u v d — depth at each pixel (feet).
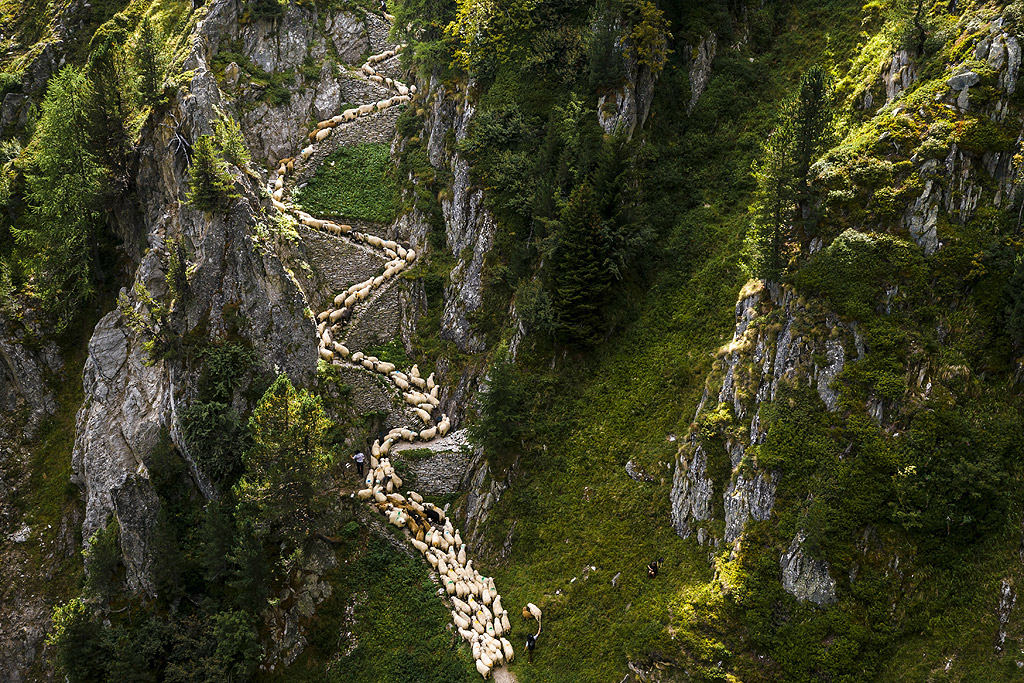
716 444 155.74
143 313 199.11
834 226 155.74
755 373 154.20
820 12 219.20
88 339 230.27
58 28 300.61
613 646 151.64
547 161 199.72
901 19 170.71
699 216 195.52
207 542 172.24
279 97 254.88
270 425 169.07
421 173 232.32
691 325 180.34
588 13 213.66
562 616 160.56
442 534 182.50
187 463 187.93
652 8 202.90
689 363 175.11
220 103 232.94
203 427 185.98
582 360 187.32
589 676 150.61
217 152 208.64
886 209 152.76
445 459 191.93
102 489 192.13
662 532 160.04
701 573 149.59
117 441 194.90
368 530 183.83
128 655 162.61
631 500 166.40
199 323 195.83
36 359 230.68
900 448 140.05
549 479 177.37
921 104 160.04
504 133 210.38
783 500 143.43
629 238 189.57
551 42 211.82
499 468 181.57
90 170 216.95
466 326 206.18
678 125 208.23
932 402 141.28
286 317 201.46
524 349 190.29
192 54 236.43
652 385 177.06
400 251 225.35
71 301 231.71
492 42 219.20
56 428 225.97
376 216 236.02
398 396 203.92
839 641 133.49
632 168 194.39
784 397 148.36
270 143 250.57
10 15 317.01
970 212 150.51
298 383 200.13
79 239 226.17
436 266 219.00
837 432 143.64
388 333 215.31
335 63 269.64
